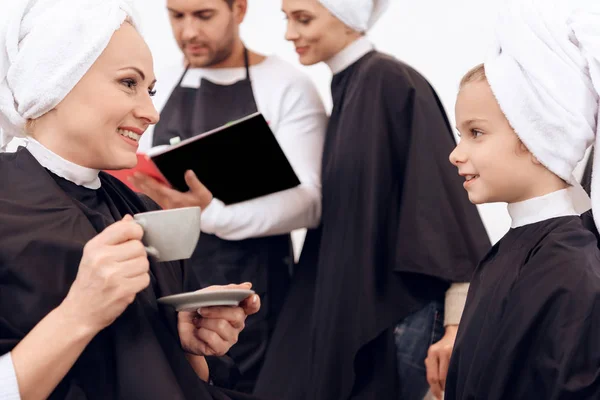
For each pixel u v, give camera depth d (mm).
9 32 2027
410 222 3064
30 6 2057
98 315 1812
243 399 2215
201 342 2094
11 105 2076
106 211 2143
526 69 2049
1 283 1892
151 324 2000
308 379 3107
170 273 2240
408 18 4336
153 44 4297
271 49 4457
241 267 3398
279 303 3418
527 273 1979
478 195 2135
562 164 2045
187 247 1930
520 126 2051
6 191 1996
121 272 1806
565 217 2051
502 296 2000
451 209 3111
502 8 2125
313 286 3338
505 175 2092
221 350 2088
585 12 2072
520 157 2084
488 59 2145
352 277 3082
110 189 2236
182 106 3541
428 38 4324
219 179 3129
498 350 1958
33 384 1791
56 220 1970
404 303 3021
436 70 4324
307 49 3377
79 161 2084
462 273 3033
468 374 2016
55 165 2070
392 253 3086
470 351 2043
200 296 1922
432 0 4316
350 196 3164
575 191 2152
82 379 1907
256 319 3385
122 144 2092
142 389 1885
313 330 3113
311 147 3488
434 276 3002
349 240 3123
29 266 1898
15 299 1886
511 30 2086
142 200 2338
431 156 3146
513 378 1938
